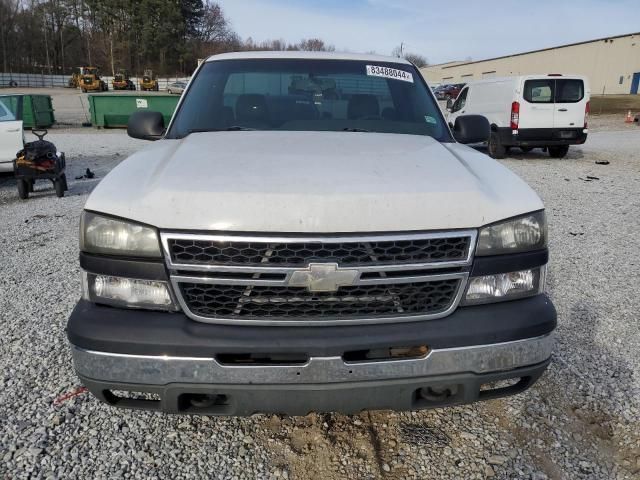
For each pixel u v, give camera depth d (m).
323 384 2.00
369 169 2.25
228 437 2.59
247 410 2.06
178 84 49.91
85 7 85.69
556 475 2.38
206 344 1.95
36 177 8.34
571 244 5.91
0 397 2.89
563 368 3.23
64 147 16.02
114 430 2.64
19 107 9.91
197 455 2.47
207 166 2.26
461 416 2.78
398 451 2.52
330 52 3.80
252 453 2.49
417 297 2.05
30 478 2.32
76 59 91.38
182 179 2.12
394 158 2.45
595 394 2.97
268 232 1.93
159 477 2.34
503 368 2.11
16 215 7.41
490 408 2.85
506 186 2.29
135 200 2.04
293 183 2.06
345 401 2.05
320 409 2.06
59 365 3.22
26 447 2.50
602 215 7.41
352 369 1.99
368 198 1.99
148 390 2.01
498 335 2.06
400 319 2.03
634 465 2.46
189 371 1.97
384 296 2.02
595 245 5.87
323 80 3.46
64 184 8.91
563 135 13.78
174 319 1.99
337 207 1.96
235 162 2.30
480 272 2.09
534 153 15.70
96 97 22.45
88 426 2.66
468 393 2.12
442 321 2.06
